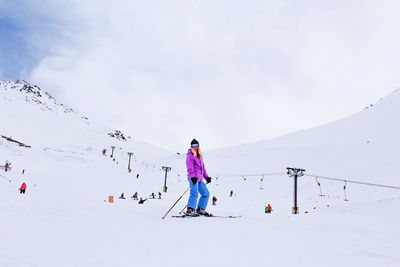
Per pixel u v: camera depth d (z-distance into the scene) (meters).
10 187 24.61
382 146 76.00
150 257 3.24
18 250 3.38
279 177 62.50
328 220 5.56
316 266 2.98
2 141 64.25
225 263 3.07
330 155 76.81
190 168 7.07
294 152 85.69
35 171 46.59
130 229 4.83
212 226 5.10
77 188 31.81
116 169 60.75
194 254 3.37
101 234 4.40
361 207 9.01
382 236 4.19
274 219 5.90
